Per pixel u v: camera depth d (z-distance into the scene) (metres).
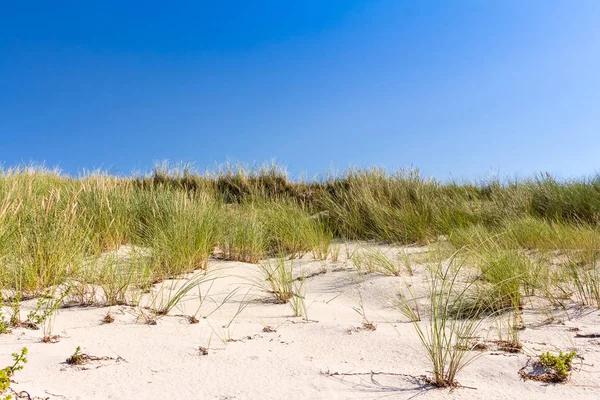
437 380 2.14
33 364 2.24
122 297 3.59
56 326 2.89
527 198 8.20
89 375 2.15
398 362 2.44
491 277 3.86
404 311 3.62
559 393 2.06
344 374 2.25
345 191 9.22
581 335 2.85
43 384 2.02
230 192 10.60
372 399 1.98
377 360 2.47
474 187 10.06
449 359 2.47
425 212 7.43
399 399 1.98
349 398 1.98
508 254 4.30
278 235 6.40
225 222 6.25
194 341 2.71
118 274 3.97
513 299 3.51
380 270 4.94
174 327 2.99
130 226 6.04
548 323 3.19
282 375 2.22
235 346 2.65
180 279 4.38
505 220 7.05
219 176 11.15
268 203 8.40
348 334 2.93
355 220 7.50
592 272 4.34
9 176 7.19
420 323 3.28
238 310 3.48
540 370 2.30
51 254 3.96
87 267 4.16
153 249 4.89
